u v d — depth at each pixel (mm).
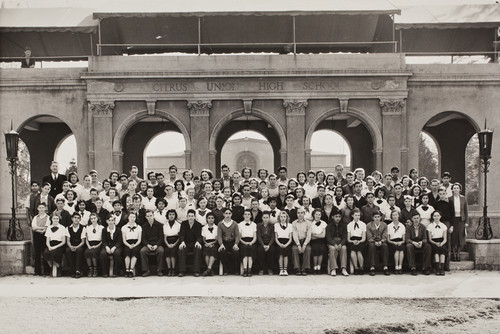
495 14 21969
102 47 24438
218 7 21219
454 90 21953
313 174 16219
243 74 21453
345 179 16922
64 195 15266
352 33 24141
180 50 25531
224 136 26953
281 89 21688
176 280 13805
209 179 16734
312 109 21875
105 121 21672
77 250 14461
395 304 11031
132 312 10414
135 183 15477
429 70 21875
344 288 12602
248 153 50844
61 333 9062
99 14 20688
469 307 10820
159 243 14578
